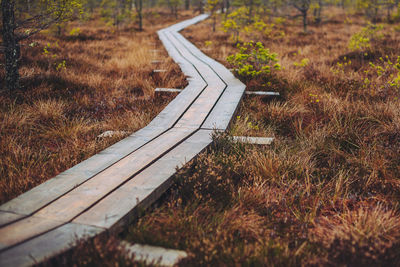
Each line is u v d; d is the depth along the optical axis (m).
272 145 4.50
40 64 8.73
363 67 8.98
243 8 16.48
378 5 22.69
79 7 6.82
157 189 2.91
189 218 2.66
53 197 2.69
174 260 2.22
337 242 2.41
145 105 6.10
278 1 25.89
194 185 3.11
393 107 5.40
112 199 2.69
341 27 23.36
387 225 2.75
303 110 5.86
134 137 4.20
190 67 9.39
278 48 13.78
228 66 10.01
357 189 3.57
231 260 2.23
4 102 5.64
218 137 4.21
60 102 6.08
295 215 3.01
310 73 8.30
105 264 2.03
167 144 3.93
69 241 2.15
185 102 5.82
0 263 1.89
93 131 4.95
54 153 4.15
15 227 2.27
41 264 1.92
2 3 5.95
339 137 4.73
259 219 2.91
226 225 2.71
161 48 14.70
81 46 13.74
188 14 42.84
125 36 20.03
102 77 8.14
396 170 3.82
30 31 6.45
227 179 3.25
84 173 3.15
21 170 3.57
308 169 3.92
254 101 6.41
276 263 2.23
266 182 3.66
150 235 2.49
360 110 5.55
